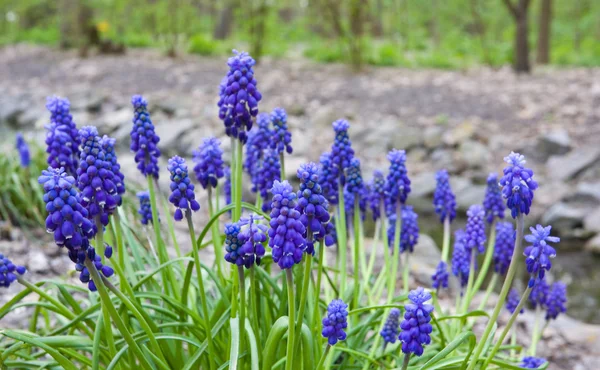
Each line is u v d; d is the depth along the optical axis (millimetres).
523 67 2936
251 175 713
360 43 2818
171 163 513
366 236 1263
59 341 536
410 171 1721
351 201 685
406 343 468
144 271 620
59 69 2799
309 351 509
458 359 536
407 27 4238
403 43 4059
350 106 2189
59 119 587
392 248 722
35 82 2561
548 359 864
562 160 1729
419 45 4188
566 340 908
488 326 506
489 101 2258
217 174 597
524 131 1949
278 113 621
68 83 2512
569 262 1321
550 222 1477
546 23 3582
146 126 583
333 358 600
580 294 1162
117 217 567
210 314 618
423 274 1023
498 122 2037
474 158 1767
